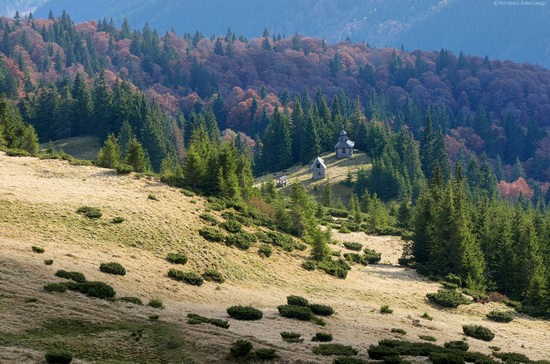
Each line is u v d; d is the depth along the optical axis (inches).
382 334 2258.9
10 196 3137.3
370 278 3496.6
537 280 3452.3
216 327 1913.1
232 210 3971.5
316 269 3378.4
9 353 1457.9
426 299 3152.1
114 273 2397.9
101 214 3132.4
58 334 1657.2
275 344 1825.8
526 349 2402.8
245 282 2886.3
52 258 2379.4
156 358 1615.4
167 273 2640.3
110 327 1772.9
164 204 3599.9
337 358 1710.1
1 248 2349.9
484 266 3885.3
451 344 2150.6
